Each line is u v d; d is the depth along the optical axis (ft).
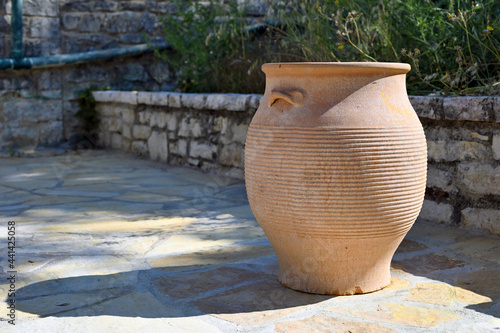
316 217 7.43
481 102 10.87
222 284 8.49
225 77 21.29
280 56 19.17
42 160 22.13
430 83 14.06
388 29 14.61
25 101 24.50
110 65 26.22
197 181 17.51
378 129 7.34
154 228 11.96
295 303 7.73
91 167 20.35
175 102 20.03
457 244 10.57
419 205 7.98
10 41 23.89
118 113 24.23
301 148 7.36
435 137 12.08
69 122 25.66
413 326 6.95
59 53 24.99
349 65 7.36
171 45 26.37
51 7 24.56
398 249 10.29
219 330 6.85
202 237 11.21
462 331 6.80
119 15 26.00
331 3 15.48
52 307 7.54
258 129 7.93
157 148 21.71
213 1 26.40
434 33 14.39
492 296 7.97
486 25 13.48
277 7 20.17
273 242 8.25
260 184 7.80
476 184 11.33
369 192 7.33
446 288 8.28
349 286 8.03
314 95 7.51
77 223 12.35
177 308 7.55
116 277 8.79
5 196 15.20
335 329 6.87
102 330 6.82
